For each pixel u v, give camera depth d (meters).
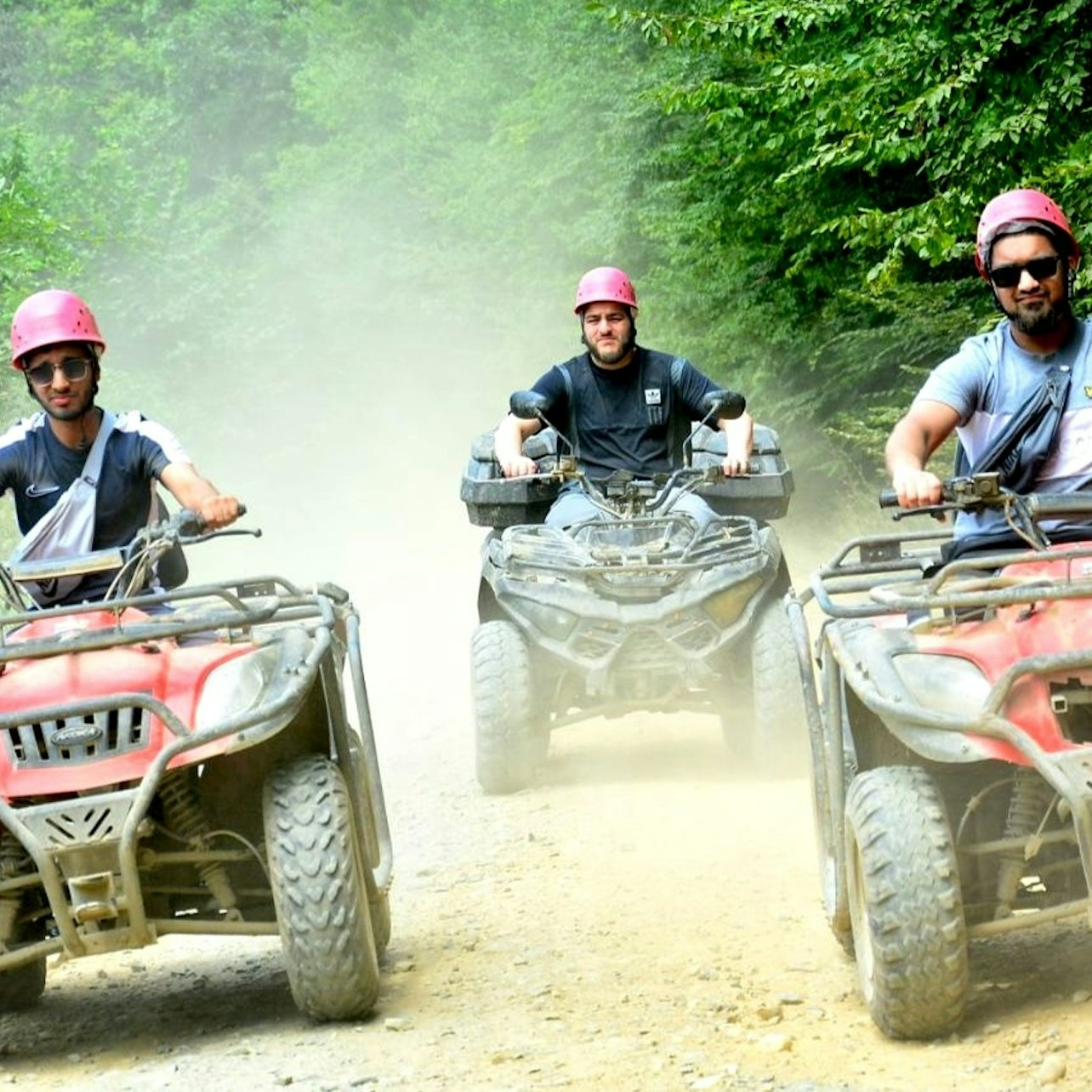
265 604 10.27
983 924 8.37
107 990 11.16
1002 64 22.95
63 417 10.54
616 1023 9.15
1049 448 9.38
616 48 49.06
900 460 9.24
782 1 25.31
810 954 10.18
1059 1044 8.12
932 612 9.39
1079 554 8.45
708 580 15.55
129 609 10.08
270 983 10.89
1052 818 8.90
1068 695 8.33
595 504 16.33
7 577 10.01
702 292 36.78
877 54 23.61
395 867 13.40
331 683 9.84
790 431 37.03
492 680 15.69
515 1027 9.20
